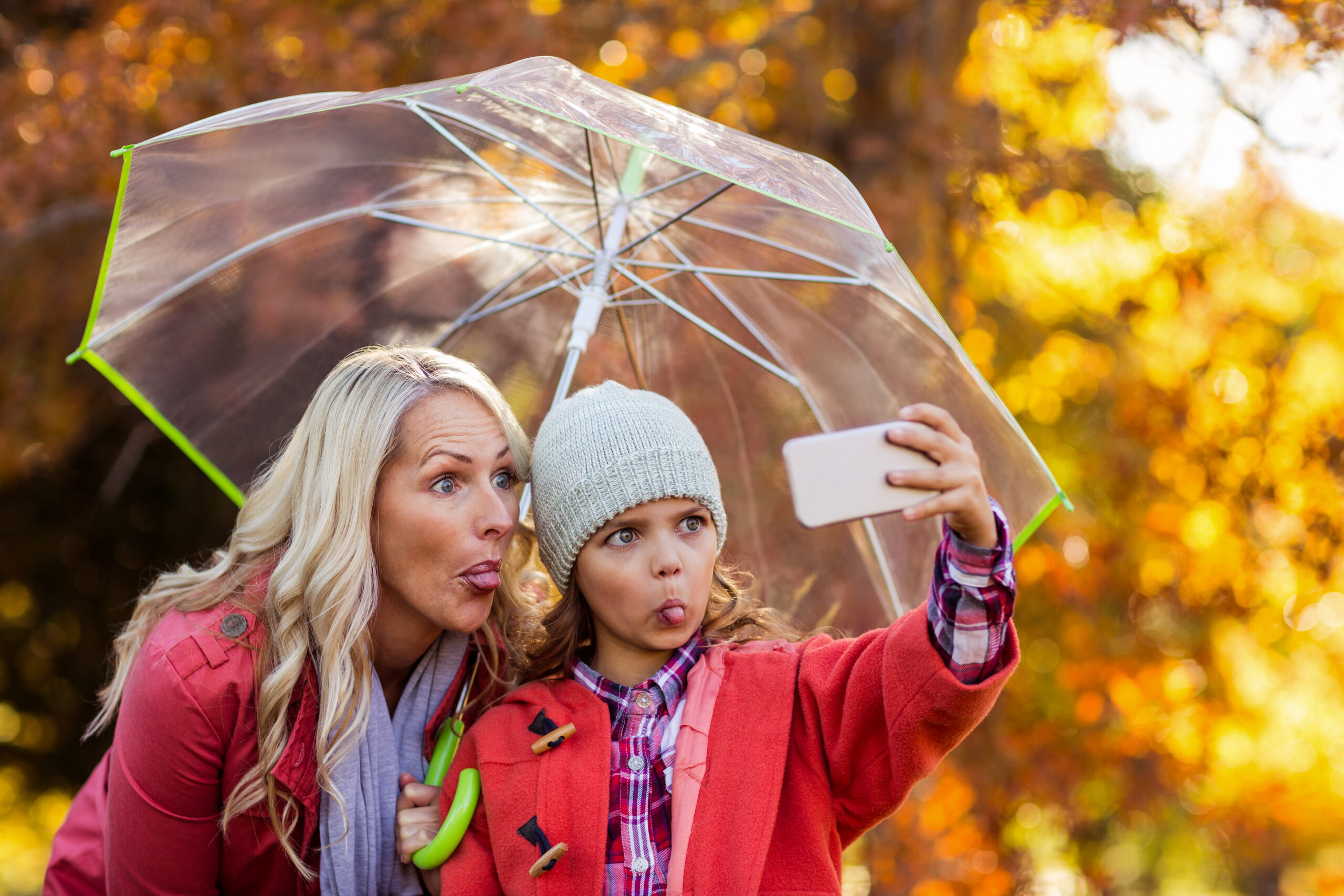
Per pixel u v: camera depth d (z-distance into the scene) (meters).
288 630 1.80
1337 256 5.57
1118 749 5.36
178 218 2.13
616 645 1.78
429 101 1.72
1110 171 5.41
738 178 1.51
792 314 2.26
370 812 1.81
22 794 8.05
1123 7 4.34
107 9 4.99
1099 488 5.69
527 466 1.92
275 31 4.57
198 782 1.77
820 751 1.64
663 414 1.73
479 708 2.03
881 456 1.40
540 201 2.35
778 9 5.00
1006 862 5.30
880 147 4.80
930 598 1.46
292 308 2.41
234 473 2.46
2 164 4.77
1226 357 5.45
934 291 4.68
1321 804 6.19
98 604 7.50
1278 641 5.89
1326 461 5.18
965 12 4.77
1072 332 5.82
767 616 2.06
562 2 5.01
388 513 1.80
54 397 5.79
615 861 1.62
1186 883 8.92
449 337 2.52
